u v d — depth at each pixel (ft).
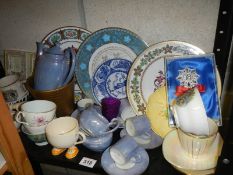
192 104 1.94
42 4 2.76
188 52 2.37
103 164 2.18
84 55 2.69
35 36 3.01
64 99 2.56
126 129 2.35
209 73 2.28
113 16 2.56
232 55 2.22
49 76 2.40
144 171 2.14
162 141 2.37
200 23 2.31
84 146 2.39
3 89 2.72
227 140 1.69
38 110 2.47
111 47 2.64
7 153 2.05
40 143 2.43
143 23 2.50
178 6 2.30
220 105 2.38
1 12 2.98
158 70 2.48
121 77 2.74
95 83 2.79
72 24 2.77
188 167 2.01
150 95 2.48
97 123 2.24
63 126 2.30
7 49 3.23
